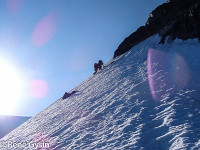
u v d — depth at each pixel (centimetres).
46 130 1383
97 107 1316
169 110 855
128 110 1033
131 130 811
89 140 884
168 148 609
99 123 1040
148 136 720
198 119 718
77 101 1798
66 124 1280
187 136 627
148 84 1302
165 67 1484
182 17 1998
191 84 1063
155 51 2016
